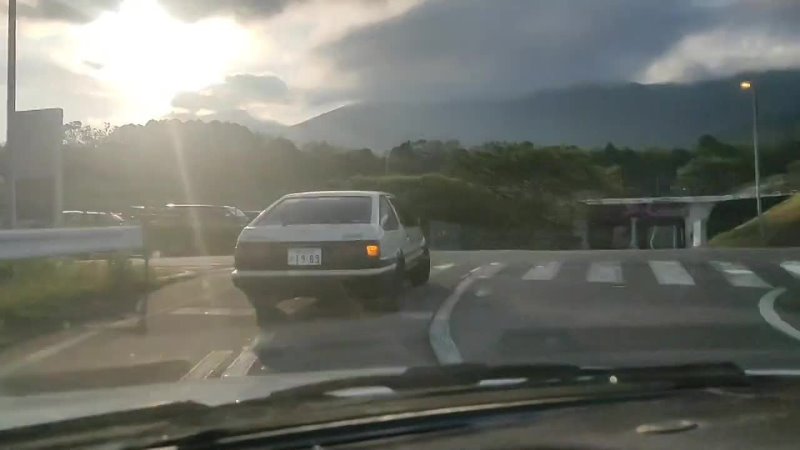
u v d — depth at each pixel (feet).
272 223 35.91
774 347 26.32
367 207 36.68
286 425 11.64
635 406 12.68
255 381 16.12
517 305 36.60
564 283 44.65
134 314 35.14
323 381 14.56
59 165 51.49
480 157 134.21
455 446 10.91
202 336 29.86
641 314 33.55
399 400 13.12
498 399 13.17
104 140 160.04
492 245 106.63
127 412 12.22
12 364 24.91
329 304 37.47
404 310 35.65
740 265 53.83
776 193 120.88
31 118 51.90
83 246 39.34
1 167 72.64
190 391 15.02
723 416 11.73
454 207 112.68
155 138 161.79
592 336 28.91
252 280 34.06
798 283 43.68
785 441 10.37
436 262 59.41
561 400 13.15
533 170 131.85
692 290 41.09
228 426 11.49
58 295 38.42
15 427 11.84
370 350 26.73
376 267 33.96
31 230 35.65
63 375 22.50
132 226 43.93
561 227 113.70
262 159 156.15
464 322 32.24
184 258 73.20
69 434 11.40
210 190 157.58
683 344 27.14
